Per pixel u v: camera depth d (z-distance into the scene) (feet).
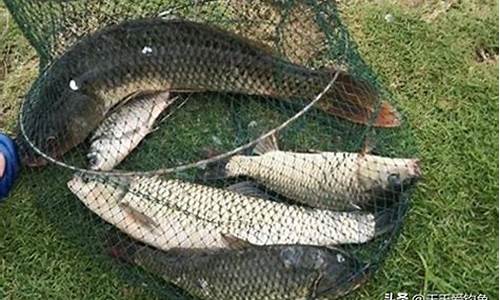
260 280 2.38
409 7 3.10
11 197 2.74
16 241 2.66
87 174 2.49
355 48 2.85
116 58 2.74
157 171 2.38
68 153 2.72
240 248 2.43
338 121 2.71
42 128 2.69
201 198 2.54
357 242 2.49
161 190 2.55
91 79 2.72
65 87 2.71
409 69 2.95
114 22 2.94
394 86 2.92
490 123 2.81
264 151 2.65
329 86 2.53
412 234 2.59
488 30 3.02
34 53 3.08
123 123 2.76
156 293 2.52
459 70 2.94
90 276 2.58
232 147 2.75
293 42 2.84
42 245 2.64
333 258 2.41
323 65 2.74
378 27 3.04
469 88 2.89
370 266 2.47
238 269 2.39
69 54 2.75
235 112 2.82
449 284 2.50
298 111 2.73
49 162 2.63
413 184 2.52
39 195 2.72
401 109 2.83
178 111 2.85
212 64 2.75
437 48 2.99
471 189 2.67
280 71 2.71
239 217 2.51
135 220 2.53
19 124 2.77
